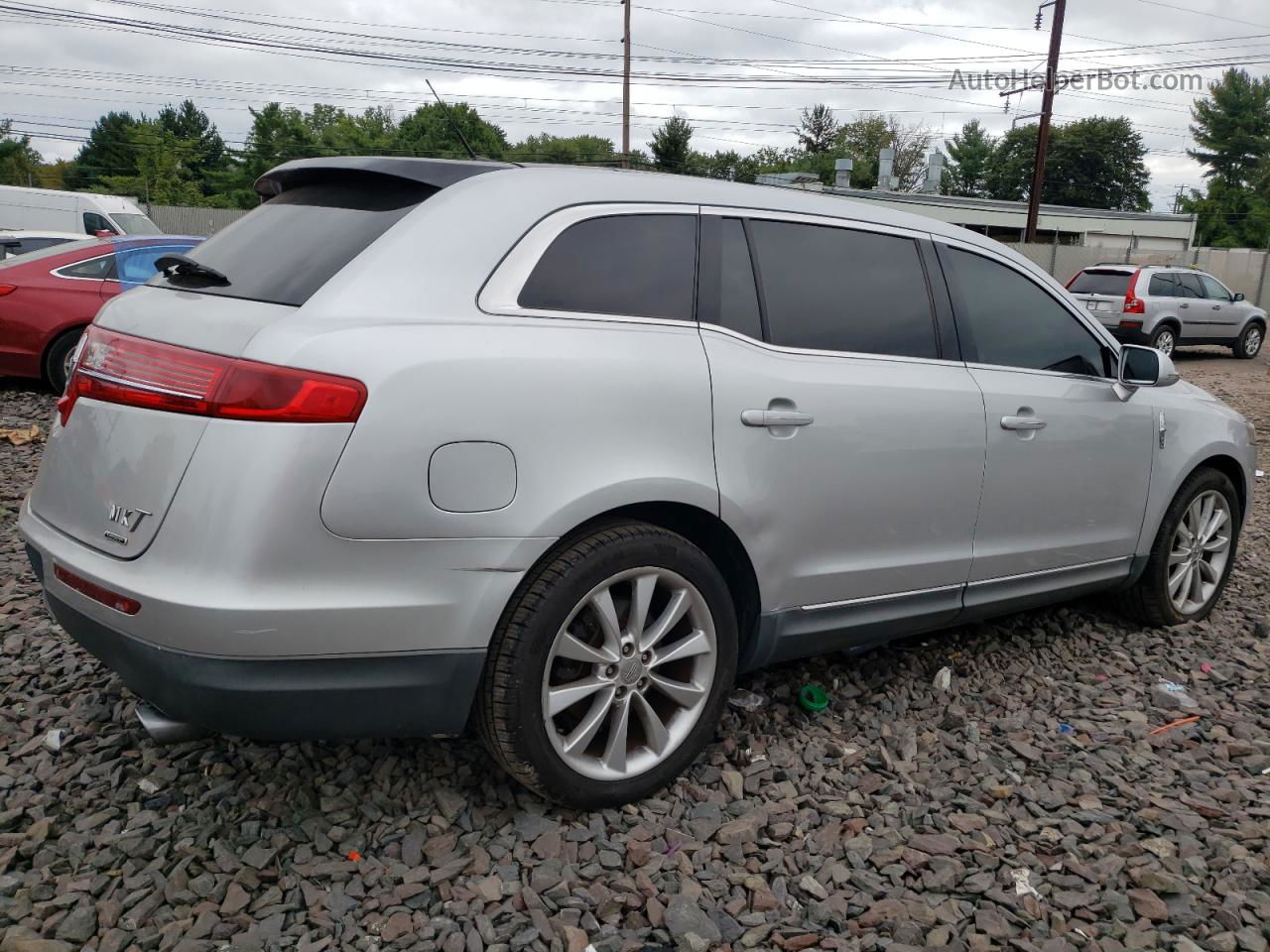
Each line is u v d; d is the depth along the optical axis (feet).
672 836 9.11
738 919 8.14
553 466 8.56
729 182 10.83
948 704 12.27
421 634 8.14
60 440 9.19
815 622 10.87
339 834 8.87
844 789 10.18
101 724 10.75
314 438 7.61
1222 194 228.84
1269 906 8.57
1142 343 59.52
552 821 9.22
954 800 10.03
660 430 9.22
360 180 9.68
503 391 8.34
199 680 7.64
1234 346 65.46
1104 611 15.93
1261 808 10.12
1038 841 9.43
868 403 10.80
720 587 9.75
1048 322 13.30
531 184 9.33
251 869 8.40
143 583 7.75
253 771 9.91
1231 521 15.97
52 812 9.16
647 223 9.85
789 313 10.62
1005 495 12.33
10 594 14.25
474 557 8.25
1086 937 8.14
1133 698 12.80
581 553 8.76
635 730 9.93
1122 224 151.33
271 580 7.58
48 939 7.50
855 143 294.87
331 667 7.92
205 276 9.36
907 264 11.89
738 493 9.78
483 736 8.85
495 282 8.77
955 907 8.38
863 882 8.63
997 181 256.93
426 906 8.10
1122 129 242.99
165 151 196.95
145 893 8.10
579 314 9.14
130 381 8.29
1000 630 14.75
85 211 62.23
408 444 7.89
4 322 29.40
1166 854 9.25
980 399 11.94
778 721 11.49
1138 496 14.12
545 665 8.68
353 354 7.82
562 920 7.97
